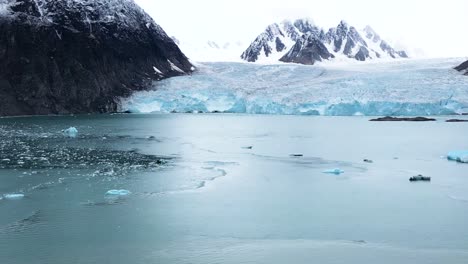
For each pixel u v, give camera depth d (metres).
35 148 60.81
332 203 34.66
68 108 133.25
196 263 23.88
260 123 106.00
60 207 32.91
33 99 129.00
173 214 31.62
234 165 50.09
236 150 62.12
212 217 31.08
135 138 74.81
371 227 29.23
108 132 83.31
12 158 52.47
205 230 28.59
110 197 35.75
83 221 29.98
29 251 25.19
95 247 25.81
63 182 40.47
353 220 30.59
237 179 42.78
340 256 24.73
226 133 84.25
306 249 25.69
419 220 30.59
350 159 54.81
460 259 24.30
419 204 34.41
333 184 41.00
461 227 29.17
